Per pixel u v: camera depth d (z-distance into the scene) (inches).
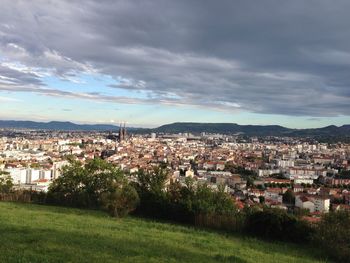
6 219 1229.1
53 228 1110.4
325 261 1138.7
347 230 1183.6
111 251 860.0
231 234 1441.9
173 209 1676.9
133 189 1641.2
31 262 716.0
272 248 1243.8
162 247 979.9
